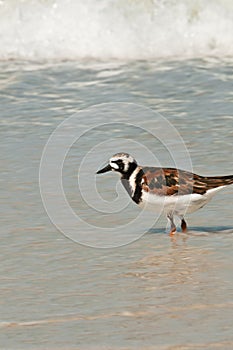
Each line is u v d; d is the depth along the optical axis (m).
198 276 10.29
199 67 21.19
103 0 24.19
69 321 9.07
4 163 14.80
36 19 24.14
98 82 20.17
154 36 23.67
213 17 23.70
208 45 23.41
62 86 19.89
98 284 10.13
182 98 18.64
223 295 9.66
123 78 20.45
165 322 8.97
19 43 23.72
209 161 14.69
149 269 10.59
